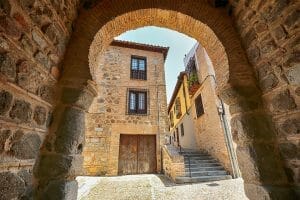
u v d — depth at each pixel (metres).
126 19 2.26
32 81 1.27
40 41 1.37
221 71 2.19
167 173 6.62
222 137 6.54
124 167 7.25
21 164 1.15
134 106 8.16
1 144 0.96
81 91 1.68
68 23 1.85
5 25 1.00
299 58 1.34
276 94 1.60
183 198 3.95
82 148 1.75
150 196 4.14
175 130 15.30
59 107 1.62
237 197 3.81
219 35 2.14
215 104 7.04
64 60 1.79
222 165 6.50
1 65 0.96
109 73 8.27
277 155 1.58
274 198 1.44
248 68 1.93
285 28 1.47
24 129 1.18
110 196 4.18
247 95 1.81
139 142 7.70
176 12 2.25
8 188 1.01
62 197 1.38
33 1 1.28
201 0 2.32
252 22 1.89
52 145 1.47
